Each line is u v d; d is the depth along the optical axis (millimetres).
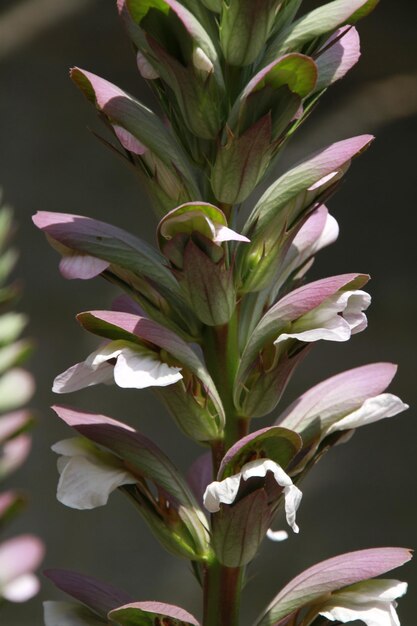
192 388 630
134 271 635
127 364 615
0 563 528
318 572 633
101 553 1547
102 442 633
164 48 615
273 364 630
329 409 645
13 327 561
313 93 646
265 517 621
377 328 1583
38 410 1532
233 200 627
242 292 636
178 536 638
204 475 676
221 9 627
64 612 646
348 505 1566
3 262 577
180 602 1558
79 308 1574
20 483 1518
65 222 636
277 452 618
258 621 634
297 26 629
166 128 644
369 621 627
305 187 628
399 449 1574
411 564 1558
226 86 627
